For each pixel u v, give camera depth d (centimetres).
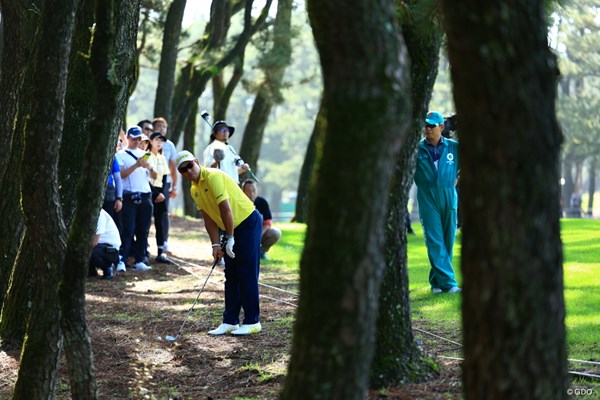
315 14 859
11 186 2103
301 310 874
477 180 845
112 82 1202
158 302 2431
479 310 856
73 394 1247
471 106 844
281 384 1575
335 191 844
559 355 862
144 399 1516
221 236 2108
